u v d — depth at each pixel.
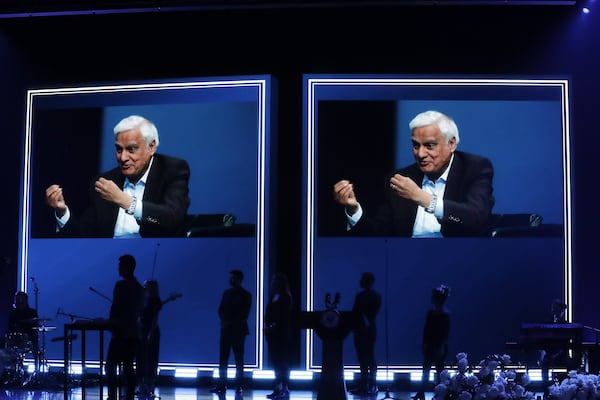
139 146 44.09
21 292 42.31
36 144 45.22
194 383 42.84
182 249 43.34
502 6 43.88
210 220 43.34
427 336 34.88
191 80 43.91
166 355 43.09
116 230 44.06
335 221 42.62
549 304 42.19
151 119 44.19
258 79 43.34
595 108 43.47
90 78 45.66
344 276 42.34
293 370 42.25
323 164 42.81
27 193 45.09
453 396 18.97
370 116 42.91
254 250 42.75
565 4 41.75
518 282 42.22
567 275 42.22
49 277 44.50
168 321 43.16
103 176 44.44
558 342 35.06
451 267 42.31
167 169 43.88
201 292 43.06
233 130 43.47
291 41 44.44
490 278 42.25
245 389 41.44
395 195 42.62
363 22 44.19
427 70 43.97
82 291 44.16
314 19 44.34
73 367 44.19
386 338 40.59
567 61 43.69
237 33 44.75
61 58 45.84
